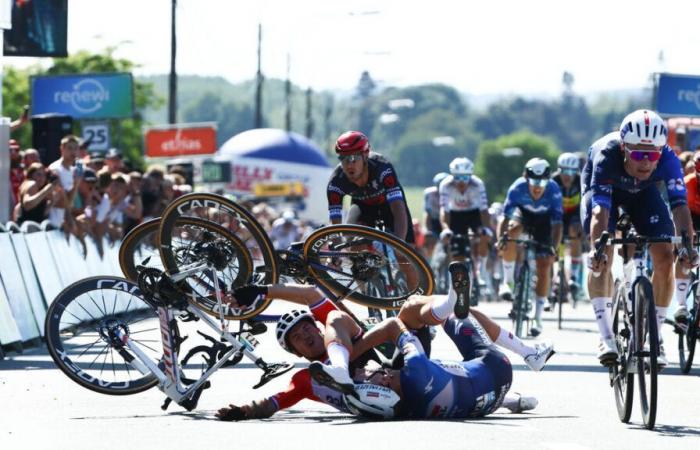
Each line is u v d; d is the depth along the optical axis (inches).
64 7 2059.5
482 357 697.6
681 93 2694.4
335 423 674.2
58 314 756.6
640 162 749.9
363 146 893.2
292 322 689.0
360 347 685.9
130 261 776.9
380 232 762.8
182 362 738.2
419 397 676.7
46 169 1358.3
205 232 738.2
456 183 1626.5
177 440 613.9
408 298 737.6
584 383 896.9
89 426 666.8
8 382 868.0
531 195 1378.0
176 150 3580.2
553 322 1614.2
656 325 673.6
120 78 2689.5
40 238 1256.8
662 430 671.8
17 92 5255.9
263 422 684.1
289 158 5816.9
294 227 3051.2
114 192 1513.3
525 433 640.4
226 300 745.0
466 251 1614.2
